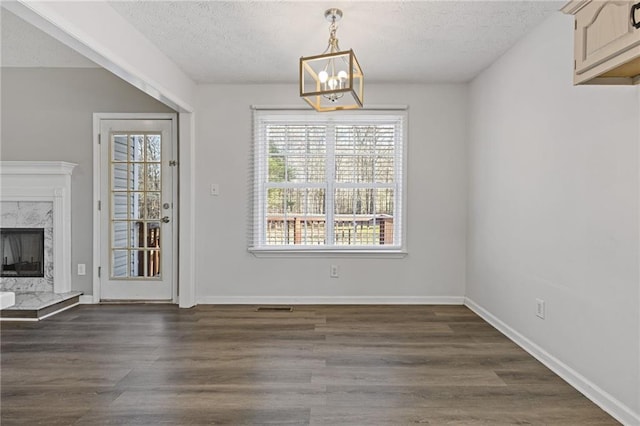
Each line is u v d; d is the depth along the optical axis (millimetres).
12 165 4156
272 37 3076
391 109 4258
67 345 3062
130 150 4395
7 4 1854
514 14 2660
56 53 4203
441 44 3189
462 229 4312
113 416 2047
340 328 3484
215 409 2115
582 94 2326
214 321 3691
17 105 4348
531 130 2916
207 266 4344
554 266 2619
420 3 2537
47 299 4047
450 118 4273
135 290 4418
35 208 4289
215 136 4297
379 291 4352
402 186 4309
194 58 3523
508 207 3285
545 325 2727
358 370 2604
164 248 4402
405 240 4312
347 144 4379
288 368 2633
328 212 4387
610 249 2104
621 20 1585
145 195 4406
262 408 2125
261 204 4379
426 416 2049
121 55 2721
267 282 4359
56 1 2041
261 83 4246
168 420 2010
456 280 4332
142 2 2529
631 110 1955
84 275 4391
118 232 4418
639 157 1910
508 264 3285
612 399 2080
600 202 2178
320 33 3002
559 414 2072
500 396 2260
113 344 3086
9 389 2342
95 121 4348
